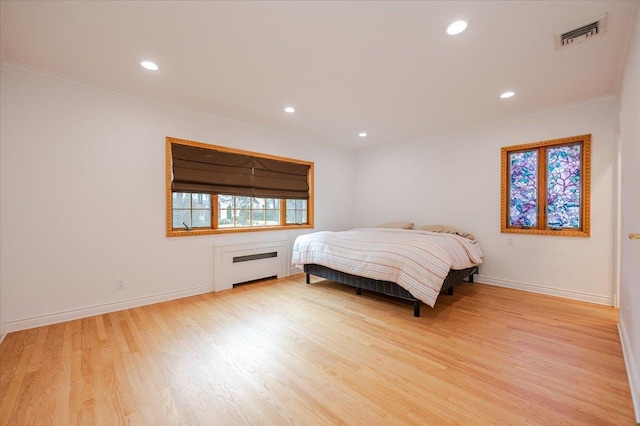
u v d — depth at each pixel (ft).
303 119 12.46
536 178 11.76
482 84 8.93
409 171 15.92
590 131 10.24
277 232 14.35
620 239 8.40
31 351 6.73
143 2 5.39
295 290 12.06
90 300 9.02
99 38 6.57
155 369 6.02
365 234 12.75
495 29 6.21
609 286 9.93
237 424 4.49
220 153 12.21
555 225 11.37
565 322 8.49
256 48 6.98
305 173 15.93
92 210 9.06
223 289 12.04
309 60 7.54
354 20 5.92
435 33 6.37
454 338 7.48
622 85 7.95
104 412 4.74
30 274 8.06
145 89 9.37
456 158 13.92
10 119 7.79
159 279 10.44
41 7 5.48
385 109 11.18
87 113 8.95
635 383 5.07
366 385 5.49
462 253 10.87
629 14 5.64
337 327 8.23
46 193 8.30
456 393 5.24
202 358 6.48
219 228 12.48
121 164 9.61
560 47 6.86
